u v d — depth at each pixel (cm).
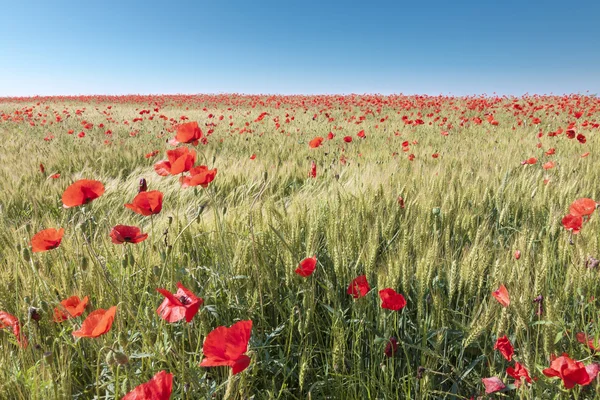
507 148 734
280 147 815
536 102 2186
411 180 432
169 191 457
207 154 744
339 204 314
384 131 1143
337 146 872
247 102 2625
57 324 198
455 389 182
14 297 209
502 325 170
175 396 162
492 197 379
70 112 2208
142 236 187
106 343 172
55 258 235
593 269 217
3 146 869
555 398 154
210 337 121
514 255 216
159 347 173
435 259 231
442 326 189
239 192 450
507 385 161
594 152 671
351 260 243
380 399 180
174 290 208
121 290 196
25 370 160
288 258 224
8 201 440
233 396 158
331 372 188
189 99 3180
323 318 230
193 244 263
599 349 169
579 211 252
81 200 200
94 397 165
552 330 165
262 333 202
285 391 179
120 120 1667
